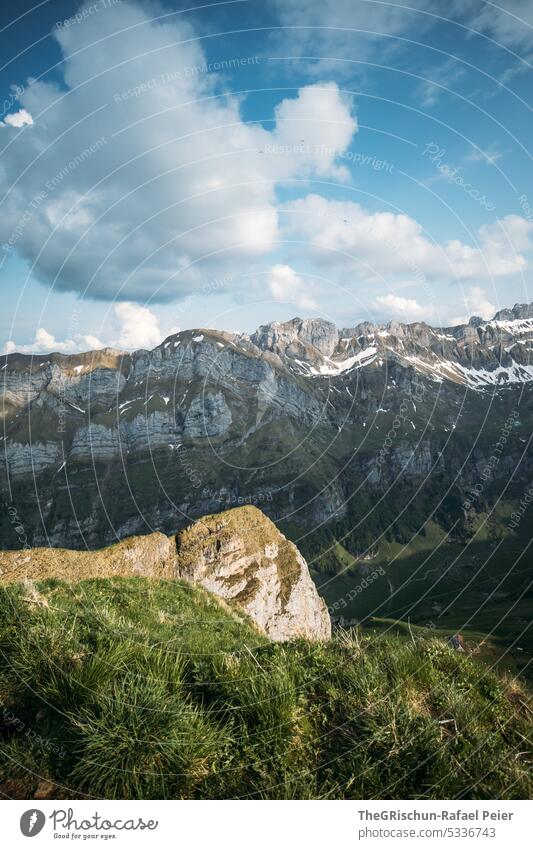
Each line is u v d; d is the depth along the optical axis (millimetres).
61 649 6156
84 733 5055
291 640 8312
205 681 6219
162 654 6543
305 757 5297
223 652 6977
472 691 6750
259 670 6324
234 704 5762
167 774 4992
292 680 6172
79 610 7793
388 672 6703
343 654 7223
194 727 5336
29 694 5633
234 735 5418
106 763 4930
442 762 5301
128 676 5723
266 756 5203
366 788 5070
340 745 5465
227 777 5043
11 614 6863
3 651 6105
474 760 5512
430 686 6688
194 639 7770
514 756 5715
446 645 7812
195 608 13055
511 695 6871
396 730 5547
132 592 12250
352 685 6246
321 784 5113
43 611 7133
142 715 5227
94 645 6582
